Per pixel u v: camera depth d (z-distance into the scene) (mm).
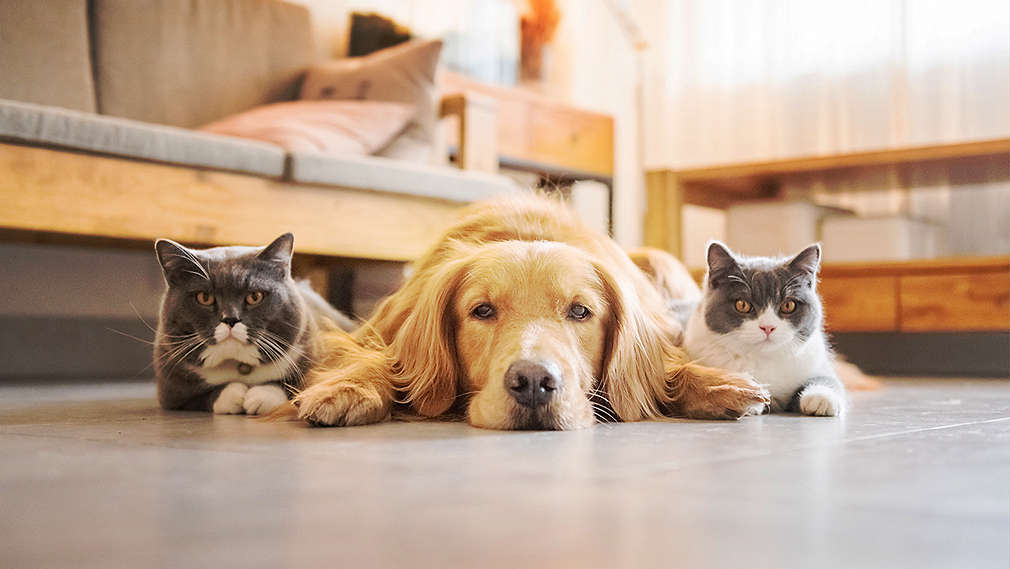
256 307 1567
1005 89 3939
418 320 1550
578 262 1521
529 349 1354
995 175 3477
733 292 1692
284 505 730
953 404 1825
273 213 2617
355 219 2793
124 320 3342
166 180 2410
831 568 552
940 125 4090
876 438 1194
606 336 1538
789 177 3539
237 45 3523
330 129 2916
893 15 4215
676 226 3607
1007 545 599
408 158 3156
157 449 1077
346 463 959
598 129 4406
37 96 2969
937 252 3830
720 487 807
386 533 635
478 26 4328
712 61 4820
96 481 842
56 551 593
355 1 4184
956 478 850
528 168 4148
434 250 1778
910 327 3135
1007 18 3930
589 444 1131
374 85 3277
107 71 3205
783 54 4547
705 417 1532
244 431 1286
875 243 3451
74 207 2266
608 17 5211
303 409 1358
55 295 3244
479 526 656
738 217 3650
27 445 1115
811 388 1631
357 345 1752
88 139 2262
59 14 3059
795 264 1710
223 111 3455
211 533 638
